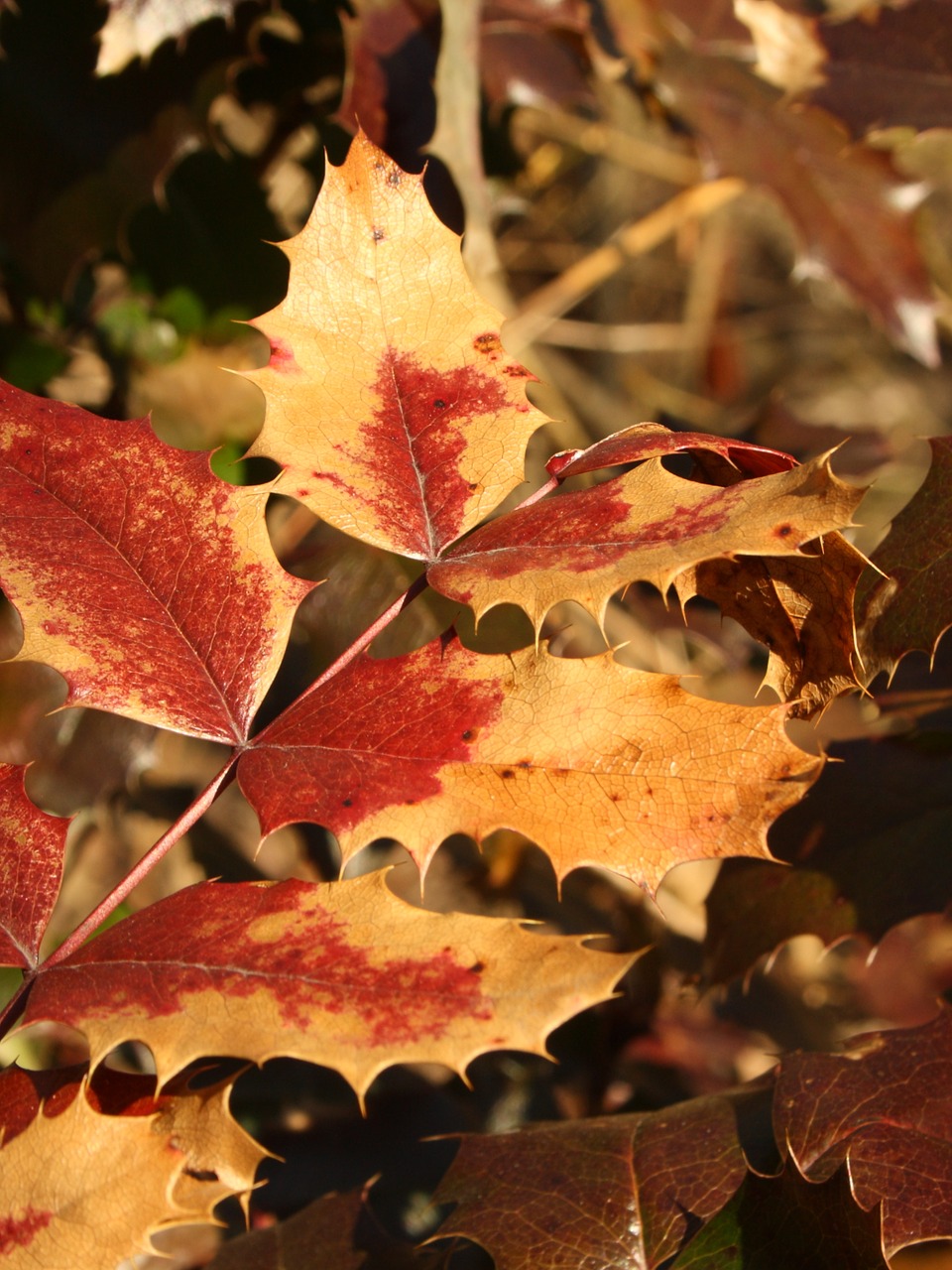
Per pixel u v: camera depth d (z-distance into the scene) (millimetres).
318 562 584
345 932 453
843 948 806
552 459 477
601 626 451
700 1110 492
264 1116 582
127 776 587
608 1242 471
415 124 579
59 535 469
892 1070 481
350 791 461
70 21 564
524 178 856
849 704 689
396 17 581
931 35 592
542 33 635
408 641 576
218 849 722
